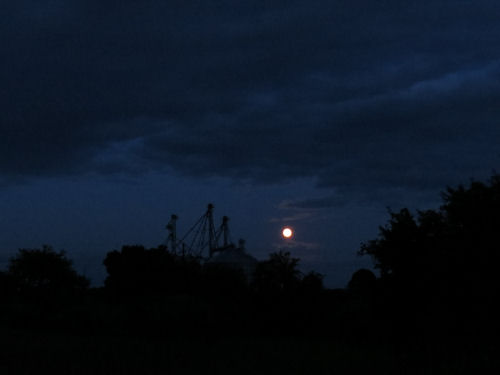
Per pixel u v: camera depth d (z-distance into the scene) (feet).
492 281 86.69
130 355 107.86
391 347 120.67
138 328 161.07
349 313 152.66
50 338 146.20
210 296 196.03
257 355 111.34
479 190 92.94
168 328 147.84
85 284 238.27
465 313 90.48
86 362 97.14
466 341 92.99
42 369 89.10
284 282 182.60
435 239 95.61
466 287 89.20
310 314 171.94
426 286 93.66
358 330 145.38
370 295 104.01
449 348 94.68
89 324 170.30
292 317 171.94
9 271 230.89
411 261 95.91
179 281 211.82
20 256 232.73
